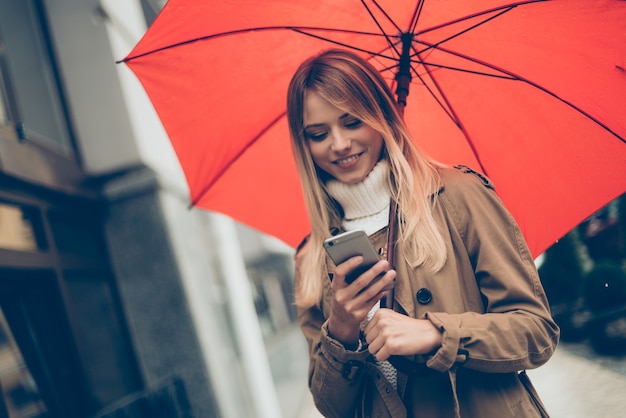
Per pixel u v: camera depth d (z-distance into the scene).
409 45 2.11
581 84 2.01
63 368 4.09
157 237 5.41
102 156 5.42
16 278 3.86
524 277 1.56
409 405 1.57
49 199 4.56
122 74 5.50
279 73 2.25
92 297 4.92
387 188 1.76
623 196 11.15
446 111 2.24
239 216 2.46
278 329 13.87
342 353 1.57
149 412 3.48
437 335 1.42
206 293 6.12
